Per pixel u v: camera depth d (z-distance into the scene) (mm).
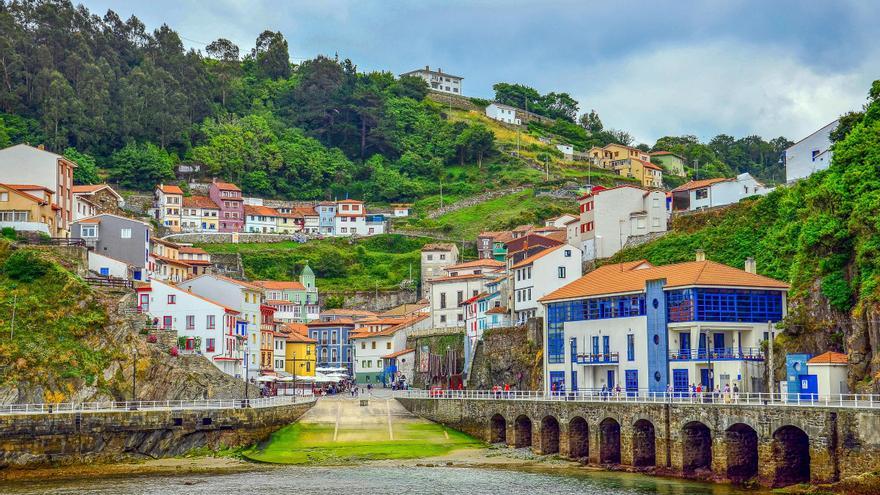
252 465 111312
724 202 190000
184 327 152125
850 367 96625
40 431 110500
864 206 106438
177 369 133375
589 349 126688
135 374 129750
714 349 112250
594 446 108812
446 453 118188
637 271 126188
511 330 152500
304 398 142250
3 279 133500
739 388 108438
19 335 125938
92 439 113188
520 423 122125
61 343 127250
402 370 192125
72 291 133375
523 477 100938
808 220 115625
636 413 103500
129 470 108375
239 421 121062
